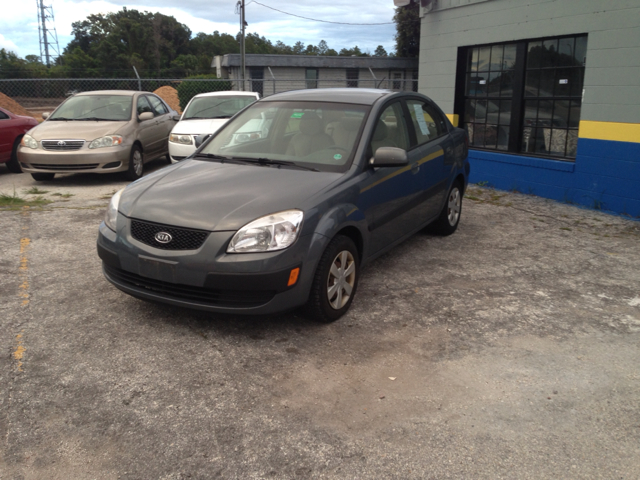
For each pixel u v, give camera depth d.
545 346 3.66
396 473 2.46
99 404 2.91
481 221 6.89
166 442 2.64
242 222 3.46
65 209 7.11
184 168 4.39
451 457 2.57
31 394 2.98
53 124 9.49
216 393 3.04
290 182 3.93
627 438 2.73
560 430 2.79
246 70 34.16
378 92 5.09
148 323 3.85
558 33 7.61
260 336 3.71
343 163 4.21
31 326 3.76
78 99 10.32
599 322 4.03
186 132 9.68
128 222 3.71
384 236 4.59
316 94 5.04
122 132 9.34
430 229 6.18
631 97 6.89
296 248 3.50
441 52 9.54
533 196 8.33
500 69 8.71
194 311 4.05
